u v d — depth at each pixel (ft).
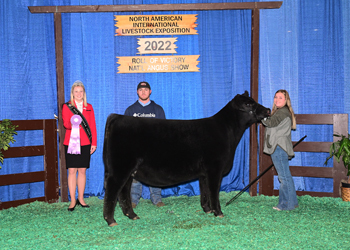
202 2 16.26
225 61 16.47
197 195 16.75
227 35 16.43
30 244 9.45
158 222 11.56
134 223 11.44
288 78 16.42
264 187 16.16
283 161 13.24
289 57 16.37
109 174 10.87
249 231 10.39
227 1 16.26
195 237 9.77
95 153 16.10
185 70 16.19
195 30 16.02
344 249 8.87
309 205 14.24
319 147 15.90
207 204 12.98
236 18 16.35
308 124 16.48
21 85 15.46
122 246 9.02
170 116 16.51
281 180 13.38
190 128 11.57
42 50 15.67
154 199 14.55
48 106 15.84
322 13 16.25
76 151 13.21
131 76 16.25
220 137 11.76
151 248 8.88
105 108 16.05
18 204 14.74
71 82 15.81
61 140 15.30
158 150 11.06
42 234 10.42
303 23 16.33
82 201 14.37
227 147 11.88
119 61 15.93
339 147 15.03
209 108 16.55
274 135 13.14
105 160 11.23
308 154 16.78
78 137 13.28
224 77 16.52
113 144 10.79
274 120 12.89
